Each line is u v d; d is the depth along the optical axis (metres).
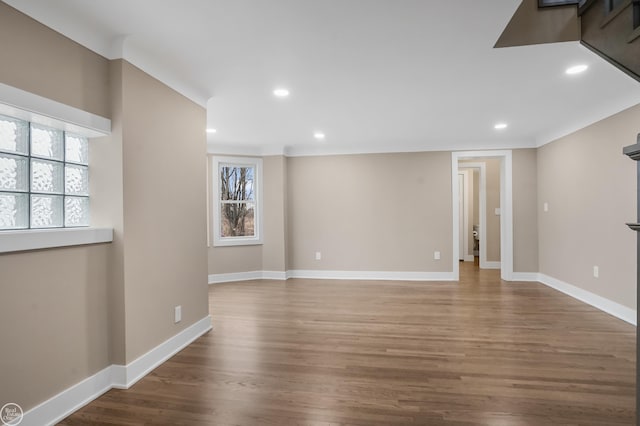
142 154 2.34
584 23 2.22
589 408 1.89
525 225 5.38
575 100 3.39
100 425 1.78
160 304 2.54
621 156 3.41
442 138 5.20
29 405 1.69
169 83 2.65
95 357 2.07
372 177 5.74
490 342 2.88
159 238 2.53
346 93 3.17
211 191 5.51
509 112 3.81
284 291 4.89
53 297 1.82
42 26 1.74
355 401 1.99
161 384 2.21
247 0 1.74
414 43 2.24
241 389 2.14
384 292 4.79
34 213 1.85
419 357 2.60
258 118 4.01
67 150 2.05
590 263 3.98
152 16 1.88
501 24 2.01
